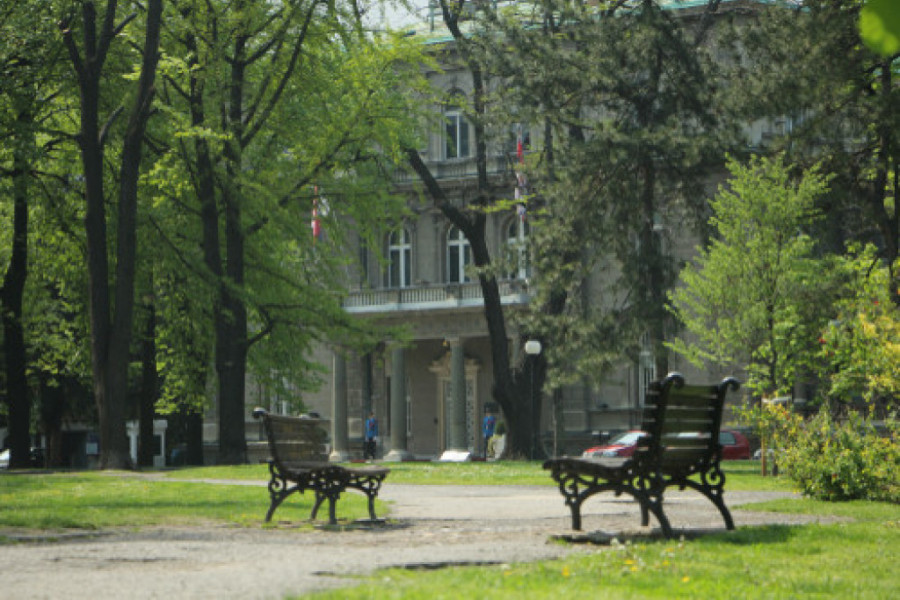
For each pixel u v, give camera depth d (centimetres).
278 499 1605
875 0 417
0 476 3319
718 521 1608
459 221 5328
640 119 4394
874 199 4181
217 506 1967
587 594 837
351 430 7400
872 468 2041
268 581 899
